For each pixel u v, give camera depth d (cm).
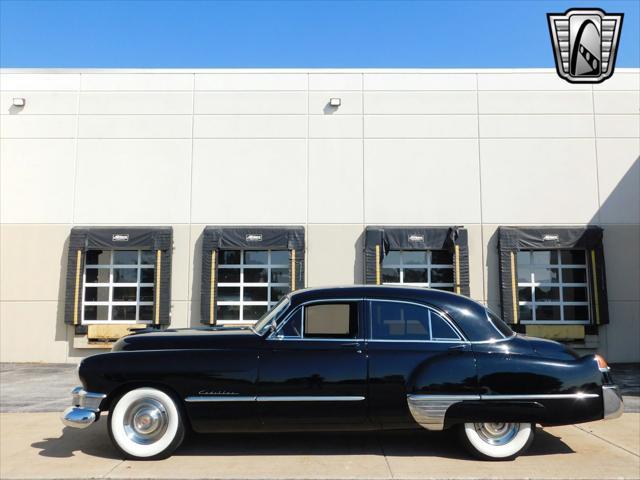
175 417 545
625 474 503
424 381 536
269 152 1414
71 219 1395
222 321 1373
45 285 1377
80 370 554
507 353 546
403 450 575
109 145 1416
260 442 605
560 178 1405
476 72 1434
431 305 566
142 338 578
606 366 559
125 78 1434
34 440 626
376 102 1428
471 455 551
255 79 1434
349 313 570
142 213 1397
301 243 1367
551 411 531
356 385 539
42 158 1412
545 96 1426
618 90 1423
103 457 557
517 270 1359
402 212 1398
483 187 1403
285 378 541
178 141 1417
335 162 1411
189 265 1381
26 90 1430
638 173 1402
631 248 1383
